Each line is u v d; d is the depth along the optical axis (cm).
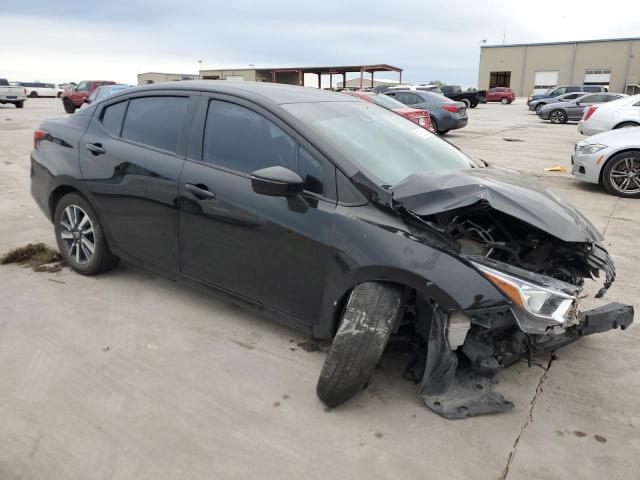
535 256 284
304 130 291
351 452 235
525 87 6319
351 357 250
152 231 352
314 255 276
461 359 273
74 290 395
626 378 297
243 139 313
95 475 220
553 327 253
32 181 433
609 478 224
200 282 339
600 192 785
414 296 269
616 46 5675
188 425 251
